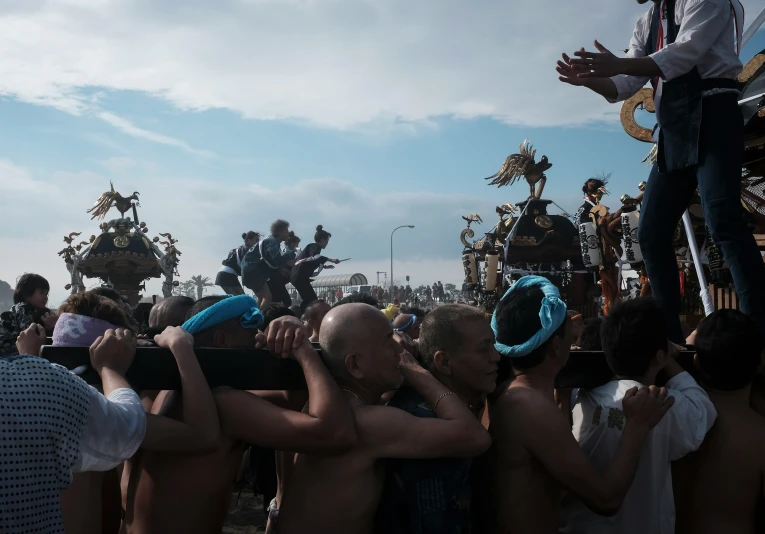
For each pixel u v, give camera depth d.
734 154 2.91
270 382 2.19
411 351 2.66
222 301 2.37
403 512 2.13
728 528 2.44
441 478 2.12
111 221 16.11
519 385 2.38
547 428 2.22
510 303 2.40
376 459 2.14
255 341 2.39
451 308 2.38
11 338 6.14
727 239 2.90
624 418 2.40
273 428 2.07
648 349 2.45
